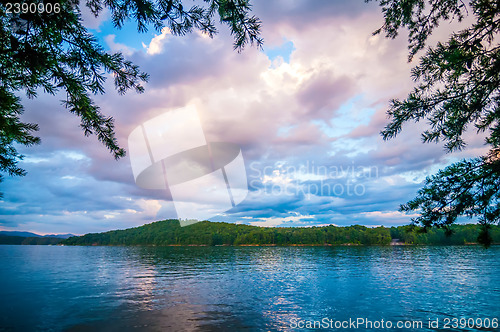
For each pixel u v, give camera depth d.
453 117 3.56
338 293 19.50
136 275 31.05
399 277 29.09
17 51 2.59
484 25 3.16
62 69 3.08
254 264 47.09
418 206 3.67
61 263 48.38
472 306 15.23
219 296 18.23
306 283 24.64
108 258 63.84
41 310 14.13
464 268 38.91
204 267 41.50
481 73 3.29
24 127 4.26
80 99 3.30
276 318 12.32
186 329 10.75
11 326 11.38
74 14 2.75
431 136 3.63
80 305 15.34
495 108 3.19
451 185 3.45
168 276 30.22
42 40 2.78
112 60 3.17
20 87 3.31
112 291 20.36
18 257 65.56
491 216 3.23
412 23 3.91
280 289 21.23
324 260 55.97
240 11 2.71
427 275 30.86
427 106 3.61
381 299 17.16
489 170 3.25
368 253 82.81
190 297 17.83
